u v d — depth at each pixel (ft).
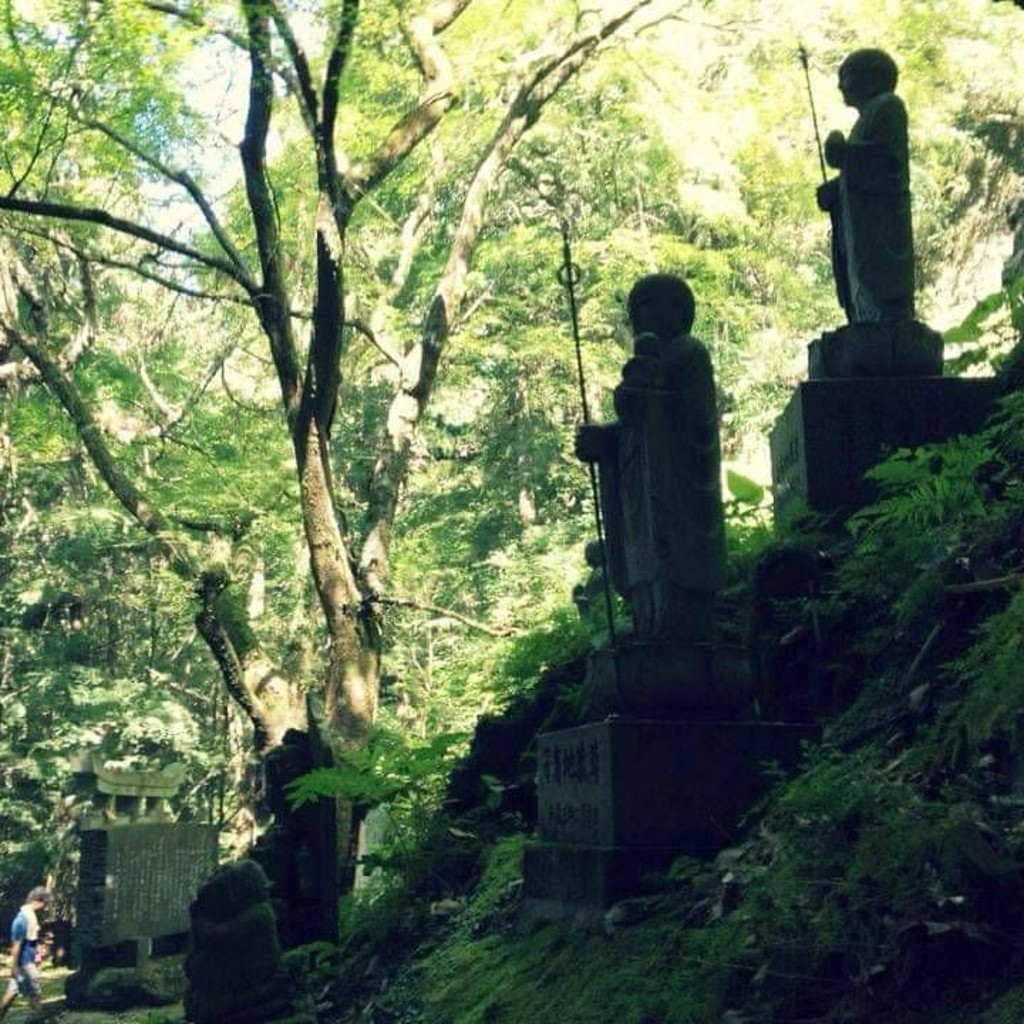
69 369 64.03
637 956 18.13
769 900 15.92
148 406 69.82
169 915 64.13
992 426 28.02
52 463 68.49
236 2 43.37
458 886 28.22
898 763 17.69
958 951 14.10
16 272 62.03
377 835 35.68
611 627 21.29
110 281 77.61
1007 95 75.00
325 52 49.26
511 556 77.20
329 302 47.65
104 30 42.70
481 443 88.17
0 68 45.11
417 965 24.26
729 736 20.56
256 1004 25.49
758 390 75.61
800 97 63.67
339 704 49.37
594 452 21.84
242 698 52.70
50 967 88.84
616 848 20.02
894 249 29.84
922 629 21.89
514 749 30.83
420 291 77.56
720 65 75.05
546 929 21.35
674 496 20.94
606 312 73.31
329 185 47.01
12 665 93.61
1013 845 14.38
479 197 56.75
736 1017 15.15
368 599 50.37
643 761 20.33
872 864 14.67
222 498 59.67
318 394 49.44
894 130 29.99
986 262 75.77
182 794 97.66
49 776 87.92
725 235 74.33
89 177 58.29
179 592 65.00
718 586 21.08
